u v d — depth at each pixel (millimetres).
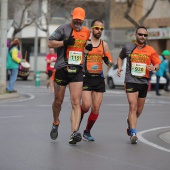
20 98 42094
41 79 88062
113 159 17297
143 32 20547
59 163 16422
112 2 90500
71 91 19531
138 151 18906
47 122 26359
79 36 19312
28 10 94562
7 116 28688
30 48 119875
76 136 19391
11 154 17734
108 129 24641
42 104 36625
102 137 22125
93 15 97500
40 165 16047
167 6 81375
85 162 16688
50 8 91562
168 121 28609
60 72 19375
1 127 24312
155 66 20672
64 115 29922
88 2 93438
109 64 20469
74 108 19562
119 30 89062
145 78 20781
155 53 20828
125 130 24375
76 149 18969
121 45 88312
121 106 36781
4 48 44219
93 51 20172
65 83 19578
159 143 20875
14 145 19500
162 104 39625
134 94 20703
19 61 43781
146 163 16750
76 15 19078
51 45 19203
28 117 28375
